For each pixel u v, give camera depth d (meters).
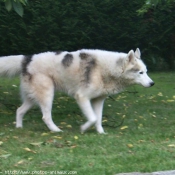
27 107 12.20
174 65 25.08
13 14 21.97
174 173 8.24
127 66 11.63
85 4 22.38
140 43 23.59
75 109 14.89
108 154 9.70
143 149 10.04
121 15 22.78
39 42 22.31
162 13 23.34
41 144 10.34
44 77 11.72
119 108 15.24
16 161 9.08
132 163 9.06
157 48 23.78
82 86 11.59
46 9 22.23
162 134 11.55
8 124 12.72
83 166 8.81
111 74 11.59
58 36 22.45
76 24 22.41
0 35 22.17
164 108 15.45
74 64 11.63
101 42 22.95
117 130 12.20
